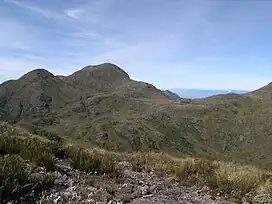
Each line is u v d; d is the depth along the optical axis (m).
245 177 11.90
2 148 10.40
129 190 9.33
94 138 166.50
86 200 7.49
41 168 9.25
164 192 9.97
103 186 9.11
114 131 172.50
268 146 190.88
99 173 10.75
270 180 11.78
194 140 196.88
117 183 9.98
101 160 11.71
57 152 12.59
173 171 13.05
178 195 9.91
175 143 181.25
